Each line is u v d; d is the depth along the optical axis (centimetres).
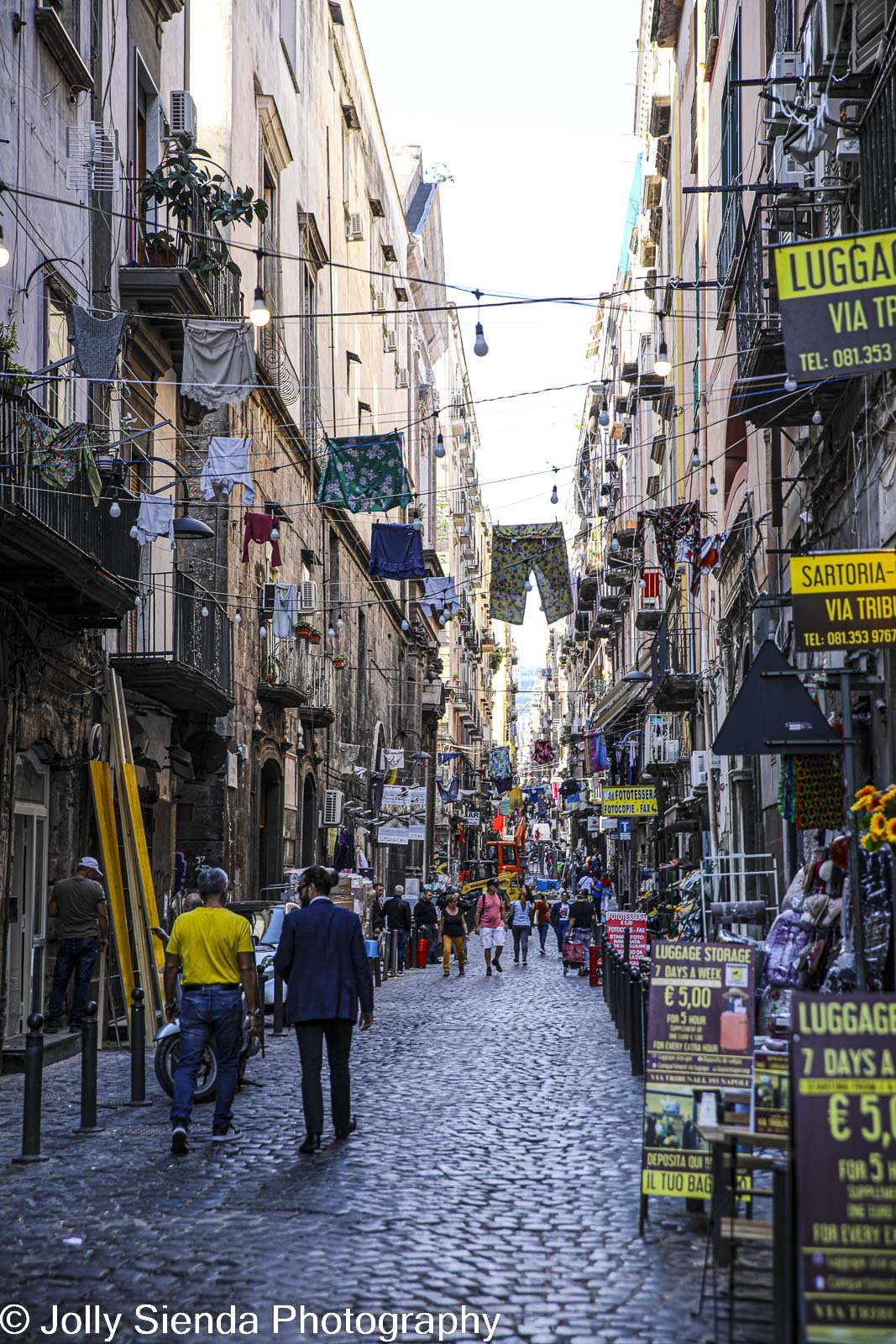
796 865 1712
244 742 2669
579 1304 623
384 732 4906
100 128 1783
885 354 778
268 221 3041
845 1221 472
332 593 3900
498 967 3022
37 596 1543
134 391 2011
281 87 3266
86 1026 1090
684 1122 752
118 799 1812
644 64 3866
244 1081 1312
